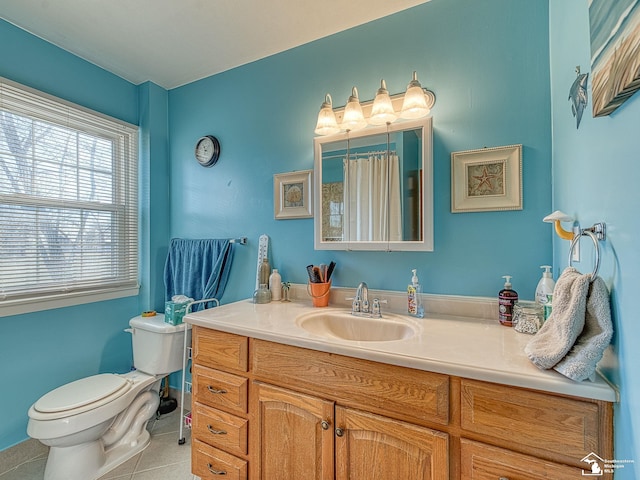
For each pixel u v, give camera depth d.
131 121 2.15
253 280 1.89
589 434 0.70
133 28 1.63
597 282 0.71
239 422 1.20
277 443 1.12
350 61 1.62
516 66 1.27
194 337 1.35
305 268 1.73
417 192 1.40
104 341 1.98
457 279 1.37
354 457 0.97
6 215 1.57
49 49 1.74
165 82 2.18
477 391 0.81
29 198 1.65
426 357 0.87
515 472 0.76
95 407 1.43
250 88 1.92
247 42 1.75
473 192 1.33
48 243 1.73
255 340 1.17
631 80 0.53
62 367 1.78
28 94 1.63
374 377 0.94
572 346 0.72
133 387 1.66
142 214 2.17
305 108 1.74
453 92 1.38
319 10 1.50
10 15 1.53
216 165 2.04
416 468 0.88
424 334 1.08
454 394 0.84
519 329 1.10
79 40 1.73
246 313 1.41
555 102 1.16
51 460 1.43
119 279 2.07
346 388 0.99
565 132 1.03
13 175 1.59
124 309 2.09
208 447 1.28
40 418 1.32
